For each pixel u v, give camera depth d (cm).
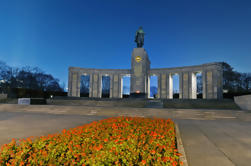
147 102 3142
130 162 329
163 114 1833
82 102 3309
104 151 356
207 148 611
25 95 4047
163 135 510
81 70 4856
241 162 479
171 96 4453
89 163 315
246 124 1262
